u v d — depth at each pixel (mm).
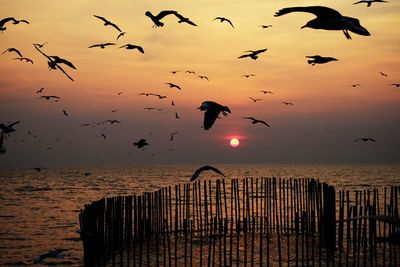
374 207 23281
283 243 31297
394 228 24109
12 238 37906
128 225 28000
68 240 37094
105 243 26234
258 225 37688
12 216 53000
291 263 25969
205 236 32625
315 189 31547
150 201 31328
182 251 29312
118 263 26188
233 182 34719
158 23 16609
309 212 33156
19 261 29781
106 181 143125
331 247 26859
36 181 146750
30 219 50281
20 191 98188
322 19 8469
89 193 90938
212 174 198375
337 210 44812
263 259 27234
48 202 71750
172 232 34719
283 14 8531
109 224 26578
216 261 26938
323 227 29078
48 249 33438
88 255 22766
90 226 22953
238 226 31438
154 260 27109
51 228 43500
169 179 154000
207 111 11461
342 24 8344
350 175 175250
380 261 26031
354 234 23141
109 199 26766
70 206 65375
